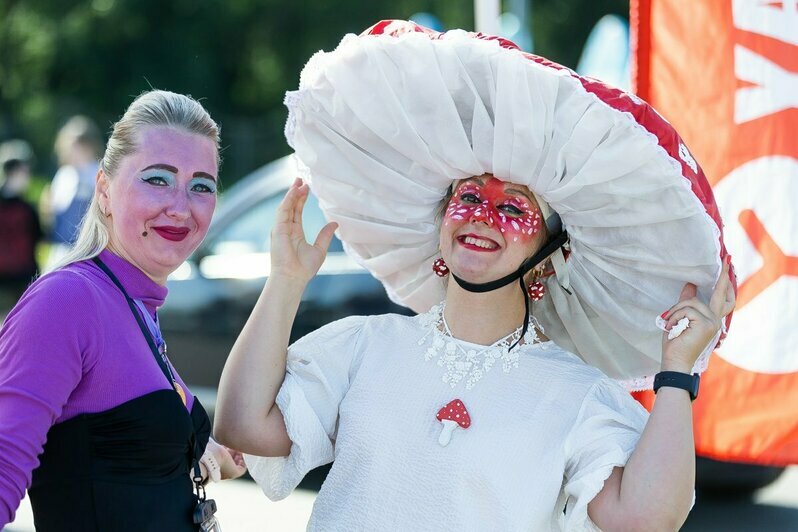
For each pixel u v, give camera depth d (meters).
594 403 3.38
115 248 3.36
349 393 3.56
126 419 3.12
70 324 3.08
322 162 3.79
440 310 3.66
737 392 4.02
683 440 3.24
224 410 3.61
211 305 8.22
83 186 12.42
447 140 3.43
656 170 3.22
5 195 13.84
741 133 4.02
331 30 30.61
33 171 29.36
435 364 3.53
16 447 2.93
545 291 3.79
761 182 3.98
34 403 2.98
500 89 3.22
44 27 30.75
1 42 31.08
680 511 3.20
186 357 8.27
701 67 4.10
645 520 3.17
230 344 8.11
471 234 3.49
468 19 28.80
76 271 3.21
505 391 3.44
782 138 3.95
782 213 3.95
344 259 7.60
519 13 12.27
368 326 3.72
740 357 4.02
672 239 3.40
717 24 4.07
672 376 3.34
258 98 31.84
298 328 7.60
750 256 3.99
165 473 3.21
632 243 3.48
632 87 4.21
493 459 3.31
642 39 4.20
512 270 3.50
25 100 31.06
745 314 4.00
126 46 30.70
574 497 3.32
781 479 8.20
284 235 3.75
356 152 3.70
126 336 3.19
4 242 13.77
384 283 4.15
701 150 4.09
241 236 8.30
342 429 3.51
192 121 3.40
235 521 7.59
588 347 3.85
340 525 3.42
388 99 3.44
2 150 26.61
